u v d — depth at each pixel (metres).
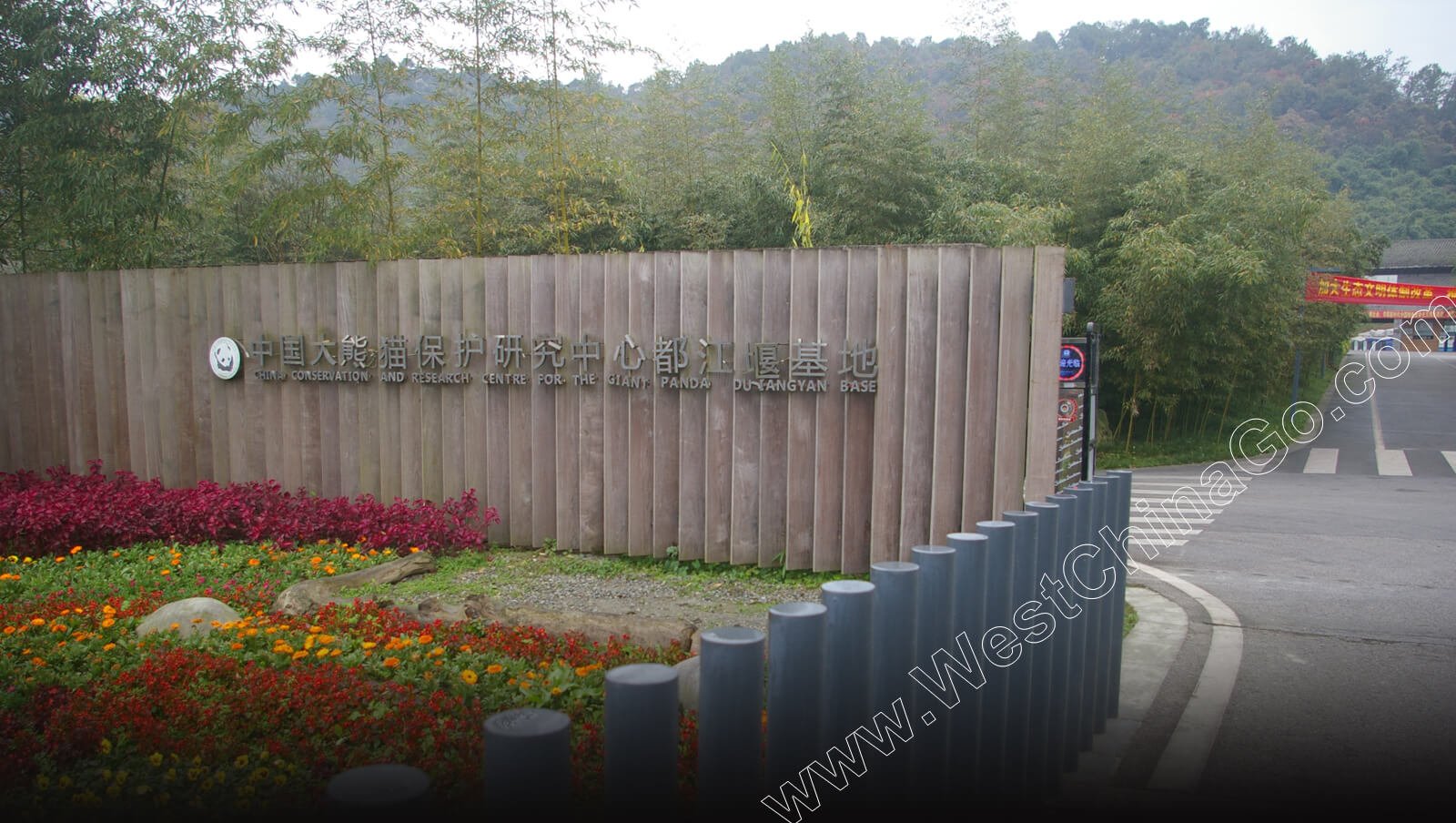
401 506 7.47
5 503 7.08
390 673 4.18
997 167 17.27
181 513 7.17
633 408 7.20
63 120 9.48
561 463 7.47
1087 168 16.81
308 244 11.95
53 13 9.61
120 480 8.42
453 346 7.77
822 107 15.58
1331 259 20.59
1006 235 14.32
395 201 10.52
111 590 5.79
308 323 8.23
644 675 1.62
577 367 7.38
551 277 7.46
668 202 15.95
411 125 9.07
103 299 8.89
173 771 3.16
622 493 7.30
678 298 7.04
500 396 7.64
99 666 4.21
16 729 3.61
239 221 14.73
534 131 10.04
